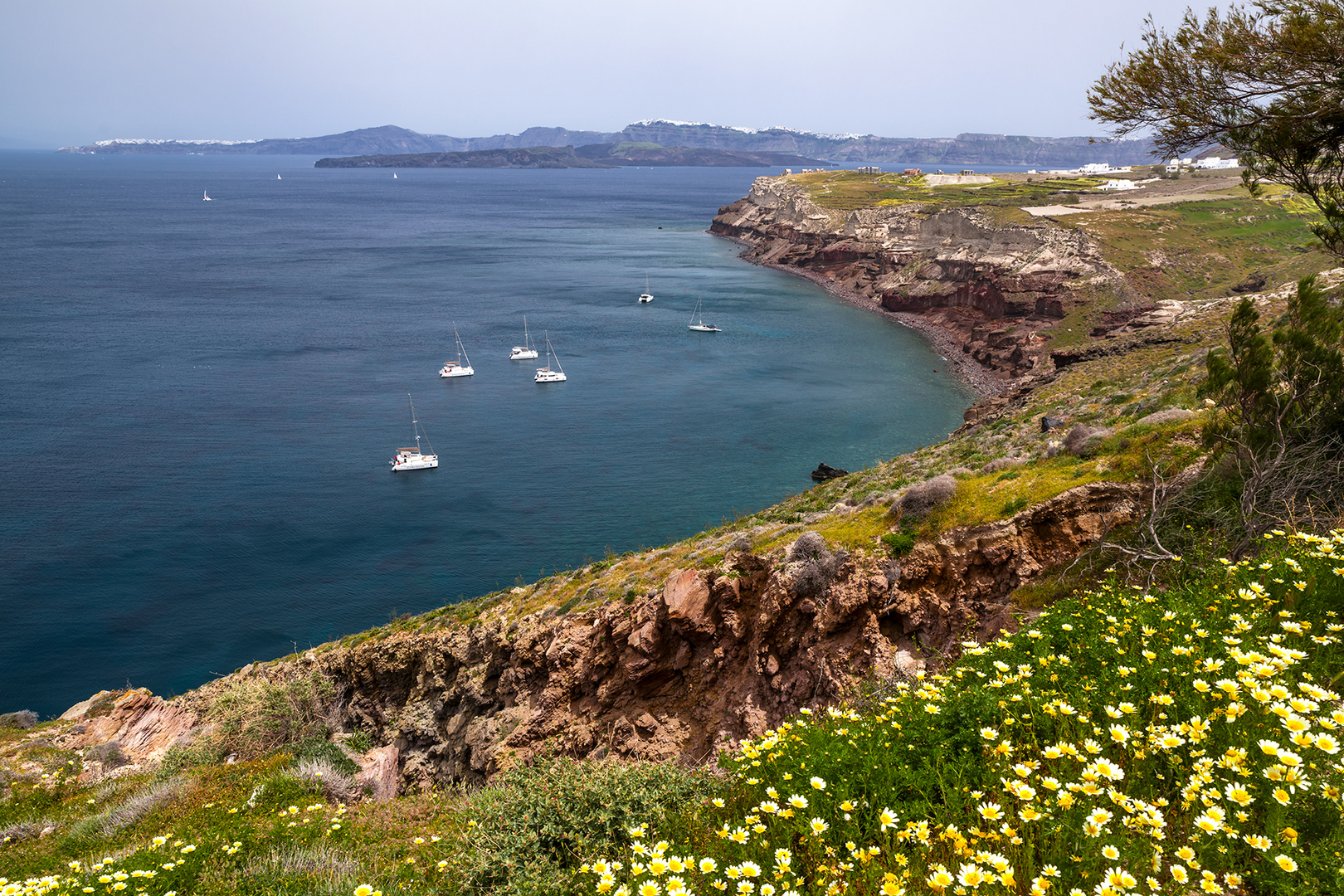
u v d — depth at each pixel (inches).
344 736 1139.3
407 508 2883.9
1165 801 206.2
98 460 3275.1
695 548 1179.9
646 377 4554.6
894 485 1348.4
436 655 1227.9
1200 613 320.8
